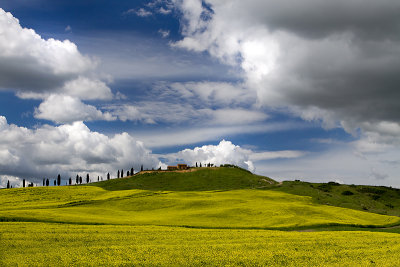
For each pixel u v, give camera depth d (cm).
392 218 9175
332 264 3328
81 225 5769
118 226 5866
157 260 3416
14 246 3912
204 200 10644
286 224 7119
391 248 4156
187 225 6656
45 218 6406
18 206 9700
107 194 12631
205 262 3397
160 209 9481
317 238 4925
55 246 3975
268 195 12800
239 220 7550
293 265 3312
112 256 3522
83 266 3161
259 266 3303
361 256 3716
